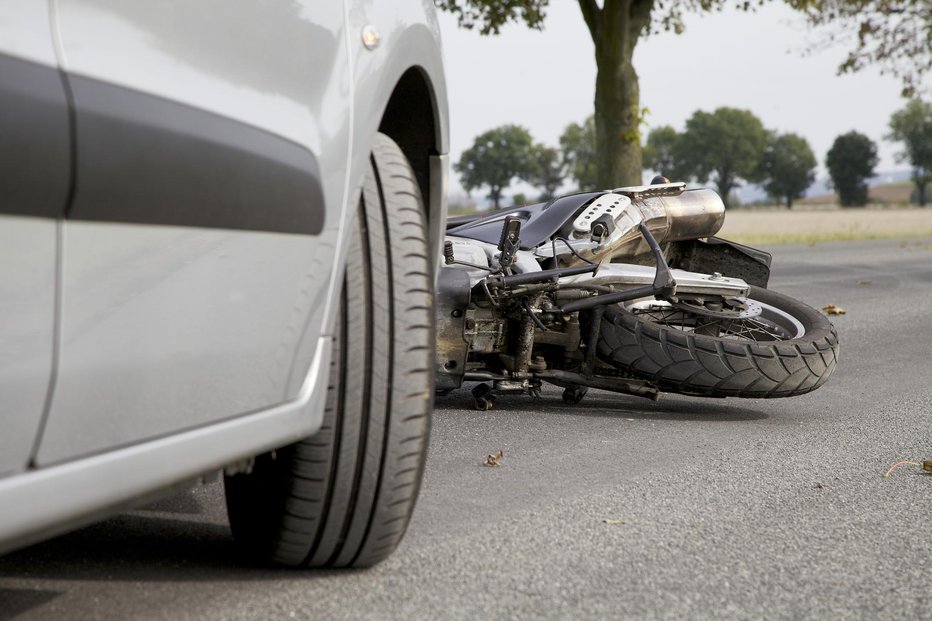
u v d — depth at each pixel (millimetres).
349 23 2082
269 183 1769
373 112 2145
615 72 17594
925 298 11016
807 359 4727
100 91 1421
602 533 2869
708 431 4484
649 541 2814
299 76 1907
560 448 4023
